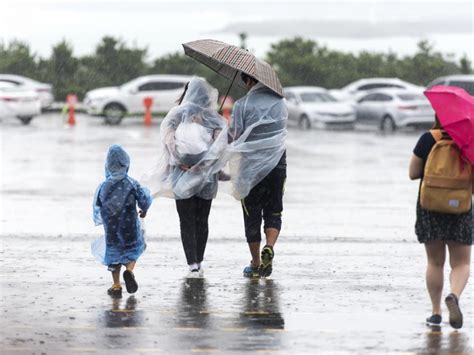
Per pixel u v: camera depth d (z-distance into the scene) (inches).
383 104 3565.5
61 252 1104.2
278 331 767.7
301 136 3289.9
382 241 1204.5
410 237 1237.7
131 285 879.1
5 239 1191.6
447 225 757.9
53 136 3068.4
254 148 955.3
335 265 1044.5
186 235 973.2
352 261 1068.5
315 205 1565.0
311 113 3627.0
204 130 959.0
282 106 967.6
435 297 782.5
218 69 1053.2
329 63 4820.4
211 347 719.7
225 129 960.9
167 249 1130.0
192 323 791.7
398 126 3513.8
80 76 4672.7
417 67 4815.5
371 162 2340.1
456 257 771.4
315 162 2332.7
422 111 3503.9
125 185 877.8
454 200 742.5
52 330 765.3
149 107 3698.3
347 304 862.5
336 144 2920.8
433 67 4790.8
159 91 3875.5
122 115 3796.8
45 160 2283.5
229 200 1614.2
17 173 1999.3
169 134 961.5
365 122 3651.6
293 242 1191.6
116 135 3137.3
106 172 891.4
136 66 4690.0
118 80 4665.4
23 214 1412.4
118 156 881.5
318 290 919.7
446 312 839.1
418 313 832.3
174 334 756.0
